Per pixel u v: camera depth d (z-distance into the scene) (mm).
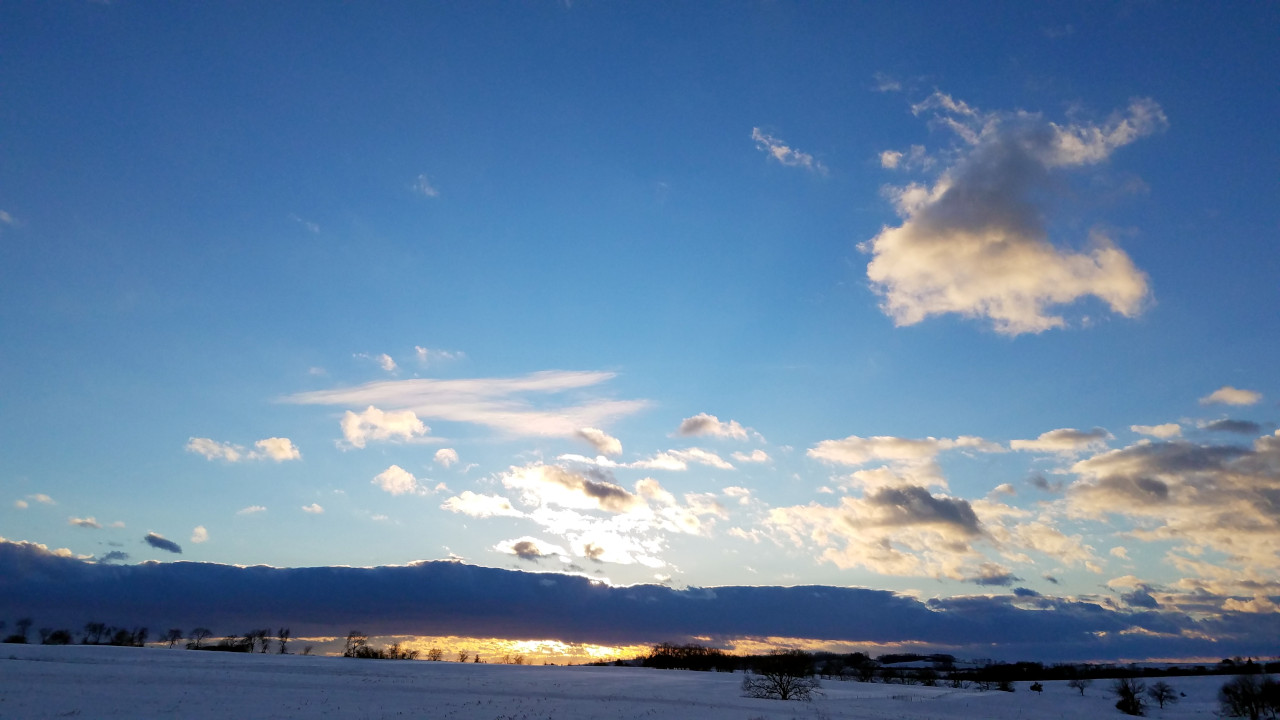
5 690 60000
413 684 88438
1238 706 139250
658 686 104562
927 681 173250
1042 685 176375
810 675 106188
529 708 70500
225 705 60219
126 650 126875
